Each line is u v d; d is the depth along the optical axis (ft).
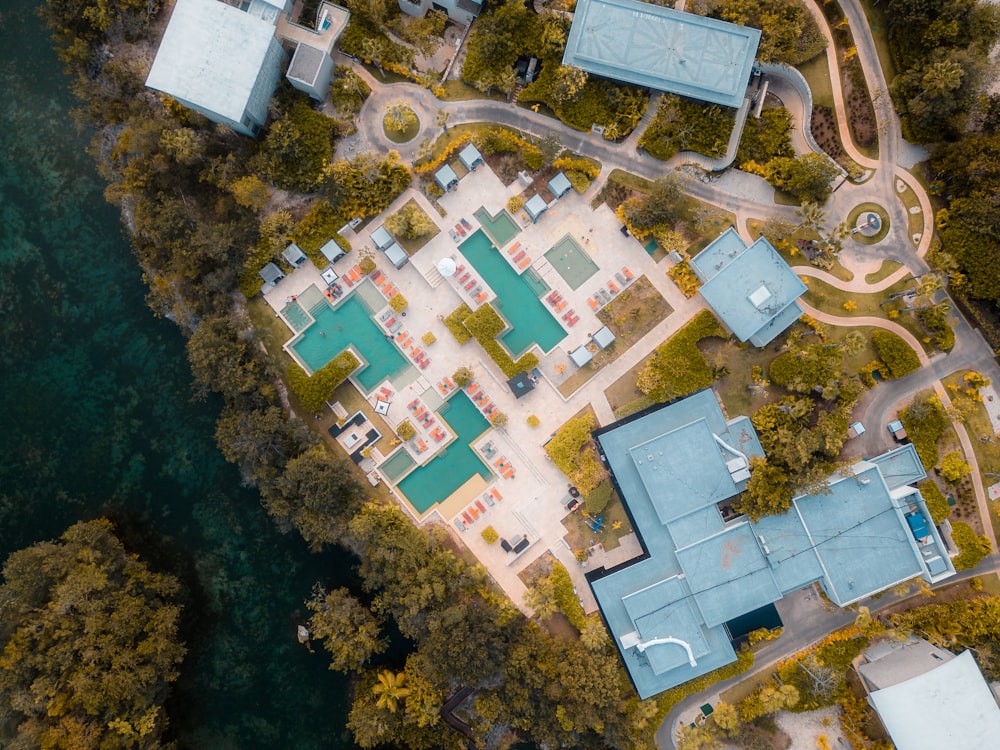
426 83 237.66
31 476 256.11
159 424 256.73
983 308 232.32
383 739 240.73
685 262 237.86
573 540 244.01
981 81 213.87
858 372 237.04
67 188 254.06
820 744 236.63
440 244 243.40
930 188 234.79
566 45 233.35
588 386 243.40
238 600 256.73
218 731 254.88
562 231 243.40
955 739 216.33
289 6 234.79
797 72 231.50
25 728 219.41
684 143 235.20
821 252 237.25
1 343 256.11
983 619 226.38
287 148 231.09
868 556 229.66
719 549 231.91
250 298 243.81
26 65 252.83
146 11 237.25
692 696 241.76
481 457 244.63
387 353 247.29
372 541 232.32
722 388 241.35
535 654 228.43
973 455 235.40
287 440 234.38
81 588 224.94
